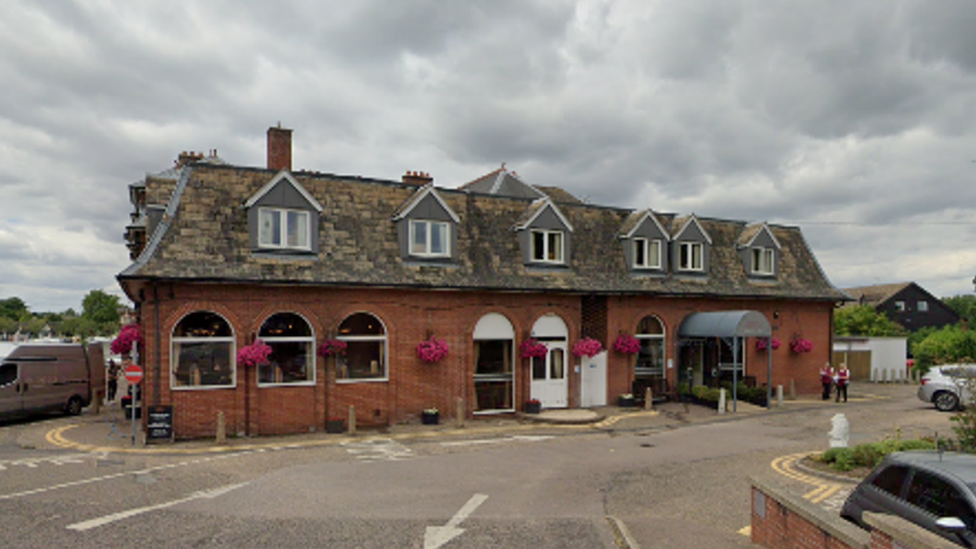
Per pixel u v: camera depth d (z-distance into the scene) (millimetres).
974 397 12750
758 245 26922
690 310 25109
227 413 17234
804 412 22656
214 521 9461
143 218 27359
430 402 20047
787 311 27391
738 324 22391
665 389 24312
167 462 13859
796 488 11805
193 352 17062
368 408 19094
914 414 21547
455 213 21156
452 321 20453
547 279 22141
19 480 11977
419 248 20406
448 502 10719
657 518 9898
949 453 8000
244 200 18453
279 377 18047
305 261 18500
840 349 34500
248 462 13852
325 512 10000
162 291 16578
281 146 22578
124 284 17109
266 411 17719
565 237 22891
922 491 7152
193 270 16797
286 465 13547
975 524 6293
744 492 11625
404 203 20859
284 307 18000
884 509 7590
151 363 16516
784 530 7844
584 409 22422
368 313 19312
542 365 22312
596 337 23750
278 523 9391
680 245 25312
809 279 28297
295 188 18578
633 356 23875
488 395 21234
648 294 23672
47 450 15367
